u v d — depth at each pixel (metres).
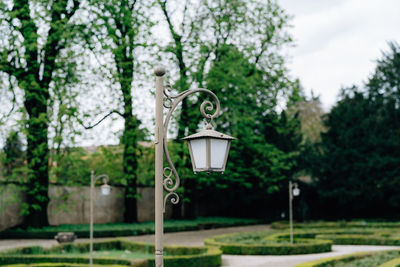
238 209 40.25
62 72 23.72
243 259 17.55
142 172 25.86
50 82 24.11
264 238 22.22
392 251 16.12
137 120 24.45
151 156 26.66
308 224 31.33
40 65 24.14
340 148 36.38
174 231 28.59
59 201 27.39
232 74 26.47
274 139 37.78
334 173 36.25
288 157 34.19
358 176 35.69
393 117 37.94
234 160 31.42
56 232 22.77
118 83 23.59
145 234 26.47
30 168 22.80
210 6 28.62
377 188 35.31
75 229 24.27
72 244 18.33
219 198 39.53
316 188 37.34
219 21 27.91
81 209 28.69
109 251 19.09
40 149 22.11
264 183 34.16
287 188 37.47
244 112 28.58
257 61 30.53
